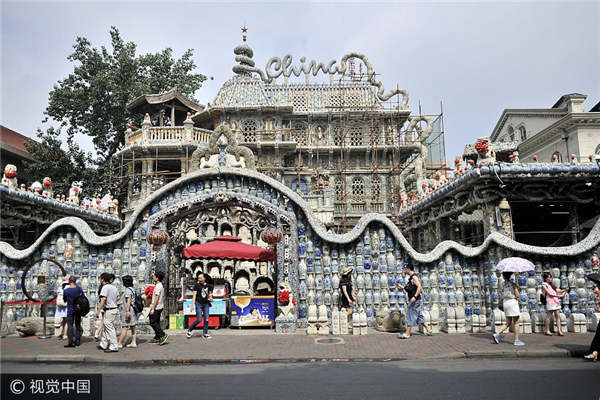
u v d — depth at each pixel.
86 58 33.50
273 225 14.59
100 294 10.16
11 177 16.11
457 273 13.89
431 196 20.45
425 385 6.93
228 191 14.64
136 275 13.97
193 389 6.80
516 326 10.21
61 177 30.94
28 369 8.61
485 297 13.62
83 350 10.16
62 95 32.12
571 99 30.14
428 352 9.70
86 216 20.45
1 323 13.15
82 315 10.95
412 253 13.93
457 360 9.07
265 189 14.74
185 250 14.22
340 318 12.65
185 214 14.86
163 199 14.58
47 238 14.31
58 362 9.31
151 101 30.09
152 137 27.62
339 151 31.14
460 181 17.02
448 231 20.66
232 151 15.12
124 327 10.48
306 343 11.05
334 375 7.72
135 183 31.70
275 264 15.13
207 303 12.28
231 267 22.73
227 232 23.97
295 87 33.00
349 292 13.13
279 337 12.12
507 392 6.48
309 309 12.74
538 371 7.95
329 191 26.16
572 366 8.41
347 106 31.06
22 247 21.00
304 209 14.43
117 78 32.34
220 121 31.03
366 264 14.26
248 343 11.12
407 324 11.66
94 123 32.88
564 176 15.92
